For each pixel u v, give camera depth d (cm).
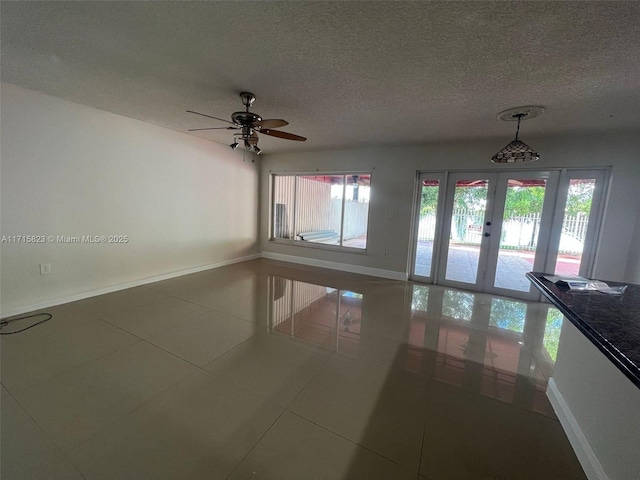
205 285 433
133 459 145
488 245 441
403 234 493
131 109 343
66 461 142
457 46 182
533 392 208
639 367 89
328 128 379
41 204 311
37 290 316
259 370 225
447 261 475
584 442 149
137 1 150
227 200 554
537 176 402
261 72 229
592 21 152
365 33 172
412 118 327
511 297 424
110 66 229
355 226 563
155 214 429
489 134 381
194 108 329
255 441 158
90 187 351
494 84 233
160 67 227
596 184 373
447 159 448
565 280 185
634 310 142
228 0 147
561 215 393
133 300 360
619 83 221
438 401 196
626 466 117
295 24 166
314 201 606
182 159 461
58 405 179
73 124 328
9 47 202
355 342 276
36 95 296
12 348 242
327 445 158
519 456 154
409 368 235
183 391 197
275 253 637
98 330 279
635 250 347
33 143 299
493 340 287
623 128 330
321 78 235
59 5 155
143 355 240
